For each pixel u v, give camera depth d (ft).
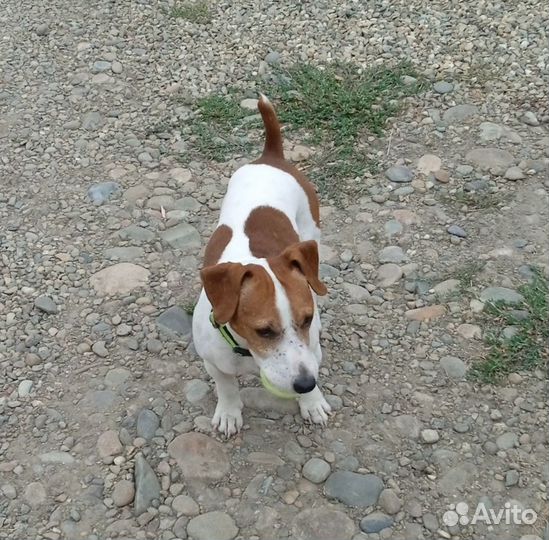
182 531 3.04
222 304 2.77
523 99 5.11
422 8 5.96
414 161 4.74
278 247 3.20
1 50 5.98
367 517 3.04
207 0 6.33
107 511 3.13
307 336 2.85
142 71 5.68
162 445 3.34
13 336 3.86
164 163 4.89
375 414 3.41
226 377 3.23
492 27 5.71
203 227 4.43
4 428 3.46
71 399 3.56
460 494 3.10
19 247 4.36
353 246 4.23
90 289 4.08
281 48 5.74
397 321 3.81
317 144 4.93
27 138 5.16
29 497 3.19
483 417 3.37
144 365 3.68
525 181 4.54
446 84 5.25
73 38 6.04
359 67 5.48
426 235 4.26
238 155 4.91
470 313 3.81
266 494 3.14
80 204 4.64
